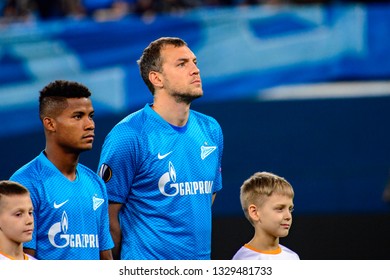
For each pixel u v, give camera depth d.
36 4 35.69
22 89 32.06
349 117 33.81
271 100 33.38
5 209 14.84
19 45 31.91
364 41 33.19
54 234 15.86
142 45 32.41
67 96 15.95
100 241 16.62
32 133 32.31
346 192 34.25
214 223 33.00
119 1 35.84
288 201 17.11
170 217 16.75
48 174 15.98
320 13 32.97
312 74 33.25
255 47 32.88
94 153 32.44
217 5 35.75
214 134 17.69
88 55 32.16
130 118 16.95
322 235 33.53
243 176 33.84
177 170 16.81
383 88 33.59
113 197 16.86
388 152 33.94
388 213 34.09
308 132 33.88
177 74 16.59
